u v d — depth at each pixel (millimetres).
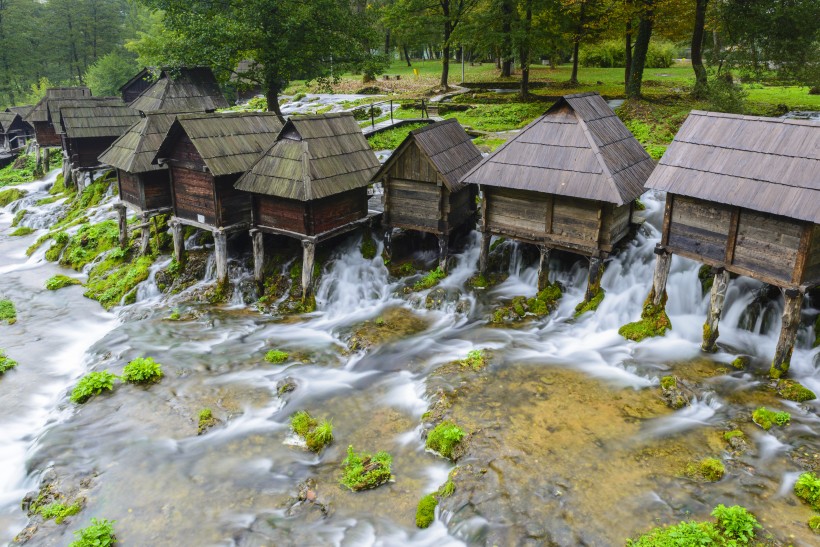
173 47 32438
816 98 36250
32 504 12516
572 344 16953
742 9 31125
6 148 50531
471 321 18703
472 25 39281
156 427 14578
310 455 13477
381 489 12234
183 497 12320
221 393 15789
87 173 35219
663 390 14391
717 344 16062
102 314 22453
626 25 37719
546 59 62719
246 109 47438
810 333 15562
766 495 11039
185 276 23094
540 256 19625
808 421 12906
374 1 59750
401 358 17000
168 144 21562
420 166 20000
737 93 31094
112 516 11898
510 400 14406
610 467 12047
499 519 10961
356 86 53094
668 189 14859
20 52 71125
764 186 13391
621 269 18875
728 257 14703
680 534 9945
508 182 17672
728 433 12633
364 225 22625
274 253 23094
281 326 19812
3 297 23938
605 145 17250
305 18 30797
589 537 10422
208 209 21781
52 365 18734
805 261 13352
